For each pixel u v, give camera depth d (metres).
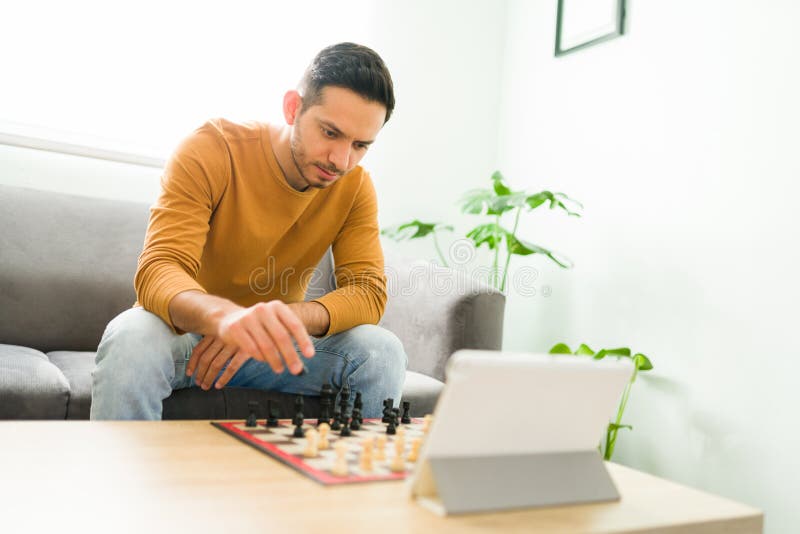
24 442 0.78
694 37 1.98
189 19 2.33
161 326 1.17
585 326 2.28
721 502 0.78
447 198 2.78
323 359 1.37
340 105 1.22
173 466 0.73
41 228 1.90
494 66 2.88
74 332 1.88
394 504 0.66
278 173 1.41
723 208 1.84
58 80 2.16
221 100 2.38
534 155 2.64
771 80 1.74
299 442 0.88
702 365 1.86
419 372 1.89
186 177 1.31
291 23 2.48
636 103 2.17
